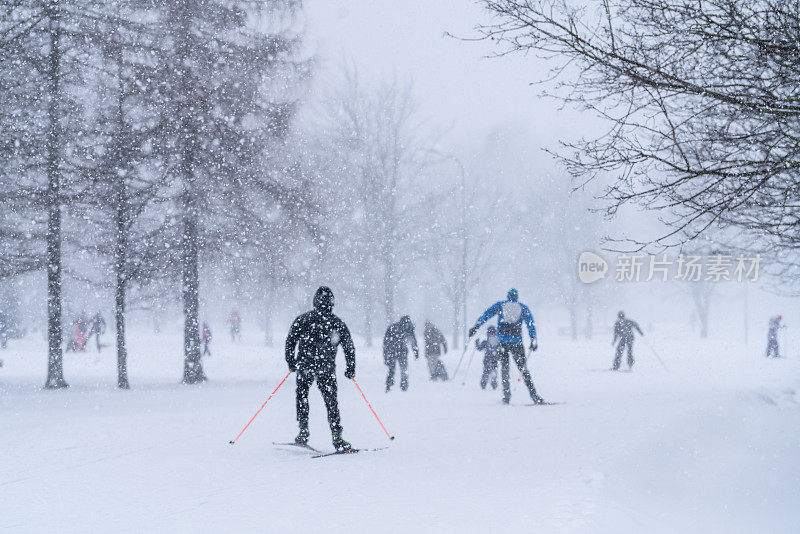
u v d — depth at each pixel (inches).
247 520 654.5
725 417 1248.2
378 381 2443.4
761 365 2940.5
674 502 701.3
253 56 2431.1
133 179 2271.2
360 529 608.4
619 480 767.7
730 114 714.2
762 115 713.0
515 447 1040.2
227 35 2427.4
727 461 895.1
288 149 2561.5
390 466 919.7
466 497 717.9
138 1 2311.8
